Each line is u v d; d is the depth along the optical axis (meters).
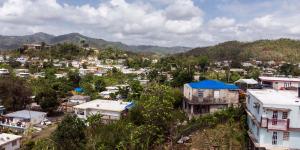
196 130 39.16
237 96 50.28
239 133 37.16
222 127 39.09
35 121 58.47
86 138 40.75
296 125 30.27
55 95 69.25
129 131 39.53
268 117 30.75
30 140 48.38
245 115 39.28
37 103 69.12
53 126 57.78
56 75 117.94
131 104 56.06
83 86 95.62
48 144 40.53
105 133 40.94
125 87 82.06
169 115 37.31
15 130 54.62
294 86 50.09
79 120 42.59
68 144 38.84
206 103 49.56
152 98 37.88
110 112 51.38
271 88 49.06
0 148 40.75
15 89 68.19
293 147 30.53
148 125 36.31
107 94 81.56
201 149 35.00
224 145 35.34
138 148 35.84
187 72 76.81
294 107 30.08
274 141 30.91
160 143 36.44
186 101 52.34
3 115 59.28
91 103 56.97
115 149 37.62
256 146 31.00
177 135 37.81
